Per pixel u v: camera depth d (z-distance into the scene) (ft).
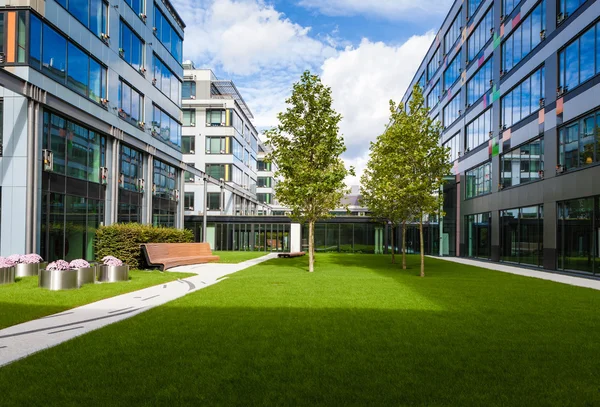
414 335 21.85
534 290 41.34
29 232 52.44
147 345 19.52
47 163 55.67
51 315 26.96
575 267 62.95
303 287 41.11
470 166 108.78
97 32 69.97
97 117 68.74
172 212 108.06
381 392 14.24
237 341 20.36
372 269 67.15
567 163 65.41
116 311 28.35
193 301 32.17
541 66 73.10
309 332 22.29
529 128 77.25
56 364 16.80
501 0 89.92
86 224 67.05
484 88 99.76
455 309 29.73
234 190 157.89
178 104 111.24
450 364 17.20
